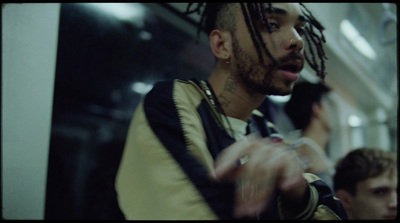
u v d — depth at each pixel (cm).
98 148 126
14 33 73
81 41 120
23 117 75
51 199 107
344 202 104
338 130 196
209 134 56
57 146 111
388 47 275
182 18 139
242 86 60
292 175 46
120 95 135
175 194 42
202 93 60
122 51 137
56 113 111
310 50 70
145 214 44
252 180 43
